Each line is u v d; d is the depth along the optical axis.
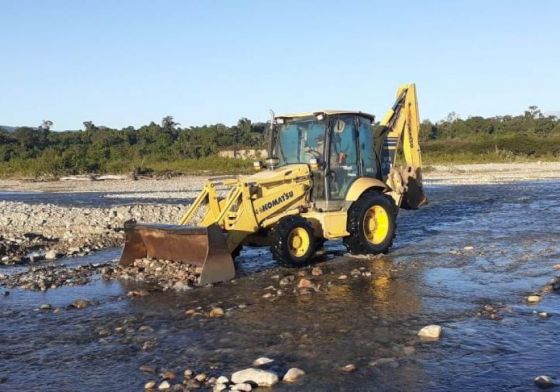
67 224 16.83
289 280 9.48
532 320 7.11
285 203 10.71
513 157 53.16
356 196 11.09
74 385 5.55
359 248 11.25
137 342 6.74
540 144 56.66
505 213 18.41
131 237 10.85
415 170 13.10
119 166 51.16
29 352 6.51
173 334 6.98
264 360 5.94
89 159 53.38
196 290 9.12
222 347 6.46
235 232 10.09
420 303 8.00
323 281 9.43
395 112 12.85
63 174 49.34
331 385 5.34
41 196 31.36
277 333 6.88
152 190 33.97
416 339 6.52
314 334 6.80
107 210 19.30
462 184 31.36
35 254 12.89
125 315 7.86
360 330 6.89
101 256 12.77
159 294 8.96
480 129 73.88
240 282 9.58
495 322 7.05
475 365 5.72
